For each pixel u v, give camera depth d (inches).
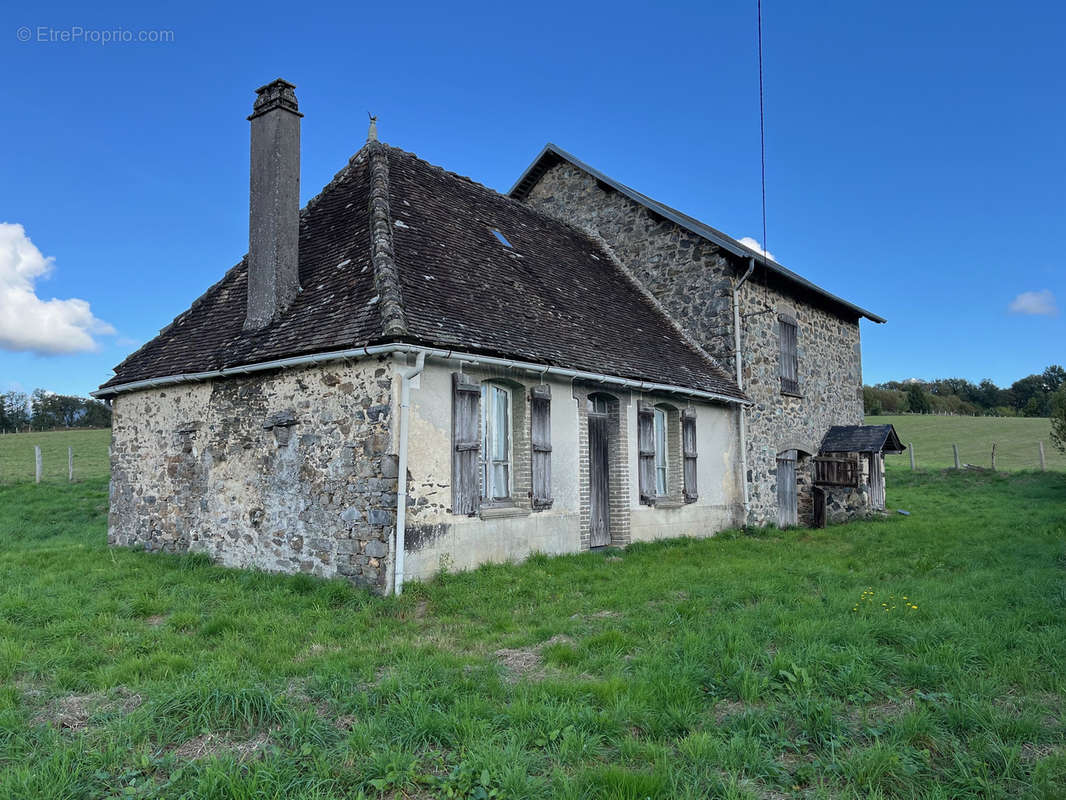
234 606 300.8
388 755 155.4
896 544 513.7
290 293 413.7
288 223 417.1
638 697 190.1
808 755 165.3
